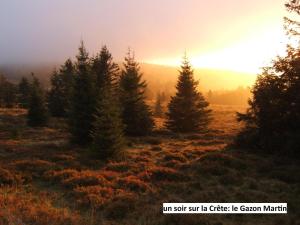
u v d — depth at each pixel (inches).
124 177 745.0
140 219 517.0
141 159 960.3
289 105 995.9
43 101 2006.6
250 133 1087.0
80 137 1272.1
